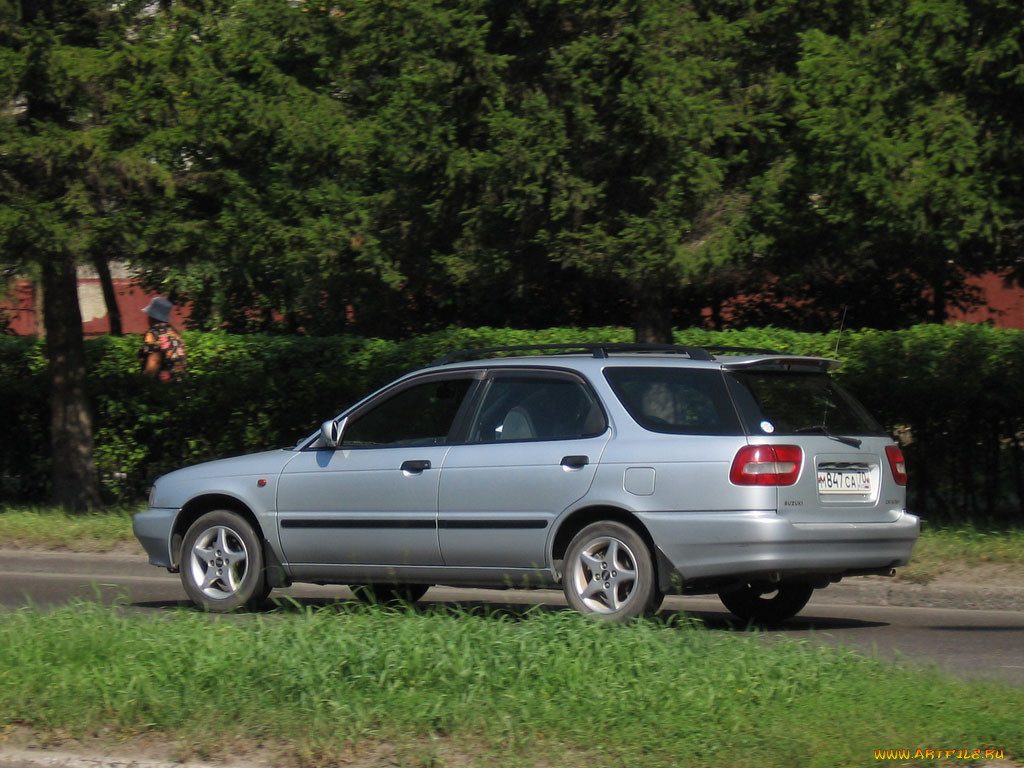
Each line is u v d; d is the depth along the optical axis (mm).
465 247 24109
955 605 20938
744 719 11188
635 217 22703
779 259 24266
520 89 23266
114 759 10891
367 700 11695
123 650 13570
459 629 13656
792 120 23750
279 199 25359
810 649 13688
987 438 28297
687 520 16422
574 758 10367
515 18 22891
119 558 25688
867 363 28625
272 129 25156
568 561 17062
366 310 30953
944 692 12164
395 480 18203
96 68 25672
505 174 22656
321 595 23297
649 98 21609
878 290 36562
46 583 24234
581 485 16969
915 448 28875
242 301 41500
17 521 28172
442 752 10625
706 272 23141
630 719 11156
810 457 16703
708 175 22266
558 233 23359
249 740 11094
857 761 10164
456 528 17734
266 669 12523
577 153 22922
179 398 33812
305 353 33031
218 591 19453
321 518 18703
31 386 34844
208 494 19578
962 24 19859
